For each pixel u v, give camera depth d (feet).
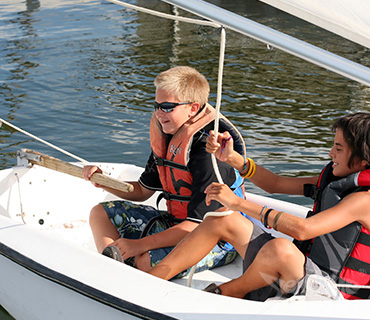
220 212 14.71
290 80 51.90
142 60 56.85
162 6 88.38
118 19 77.66
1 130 36.42
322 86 50.06
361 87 49.88
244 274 14.47
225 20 13.10
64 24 73.05
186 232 16.58
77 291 14.33
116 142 34.58
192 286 17.24
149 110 40.93
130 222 17.95
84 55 57.62
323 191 14.83
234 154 16.07
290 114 41.65
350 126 13.98
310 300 13.50
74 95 44.37
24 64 53.57
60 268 14.83
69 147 33.73
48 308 15.65
